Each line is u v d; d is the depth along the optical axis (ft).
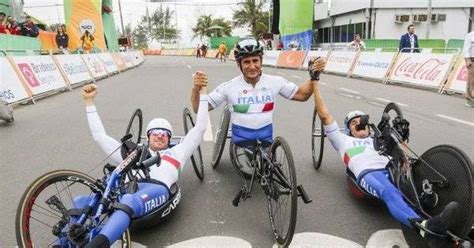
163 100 32.40
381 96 33.24
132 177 9.62
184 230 10.89
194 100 12.60
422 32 89.51
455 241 7.97
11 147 18.81
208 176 14.88
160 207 10.21
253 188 13.64
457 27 89.30
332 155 17.07
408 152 15.08
